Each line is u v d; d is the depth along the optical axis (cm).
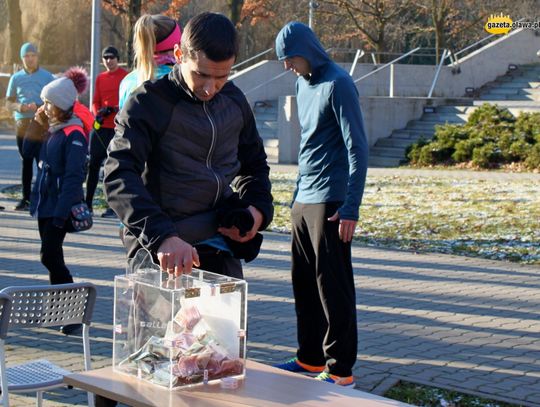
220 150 363
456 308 774
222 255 373
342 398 290
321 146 504
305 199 513
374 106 2338
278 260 1000
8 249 1022
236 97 372
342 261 505
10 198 1473
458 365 595
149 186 359
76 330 665
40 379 421
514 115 2280
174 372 295
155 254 333
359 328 695
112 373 315
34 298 418
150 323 309
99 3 1319
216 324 310
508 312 762
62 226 627
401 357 613
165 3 3061
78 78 649
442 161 2116
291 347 639
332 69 498
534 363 605
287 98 2197
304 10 3981
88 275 887
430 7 3662
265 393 294
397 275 923
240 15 3456
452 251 1070
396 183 1717
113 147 341
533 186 1630
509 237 1137
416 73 2822
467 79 2855
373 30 4084
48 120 663
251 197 381
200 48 329
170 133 351
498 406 507
